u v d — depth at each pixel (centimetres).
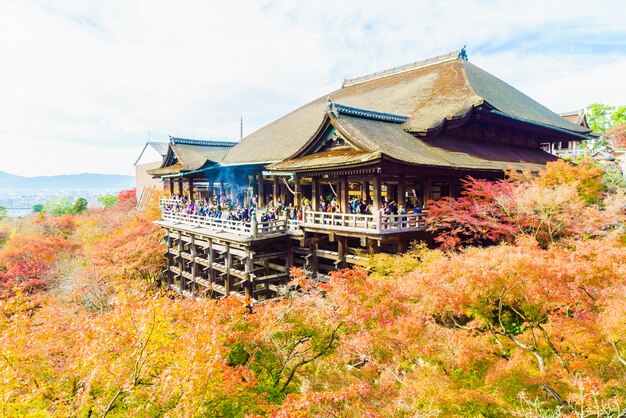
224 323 894
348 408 589
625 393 654
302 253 1944
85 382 693
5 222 5150
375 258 1462
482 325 919
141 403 664
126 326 721
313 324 882
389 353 806
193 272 2492
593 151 3328
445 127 2202
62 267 2722
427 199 1773
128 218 4016
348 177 1772
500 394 705
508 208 1465
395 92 3000
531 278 759
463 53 3259
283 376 866
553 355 834
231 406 683
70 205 7825
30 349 759
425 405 674
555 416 604
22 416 644
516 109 2738
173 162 3512
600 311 804
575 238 1359
